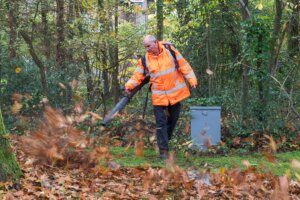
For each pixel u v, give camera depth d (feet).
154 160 27.07
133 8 48.37
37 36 46.09
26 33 42.96
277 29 35.37
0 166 18.74
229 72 45.91
